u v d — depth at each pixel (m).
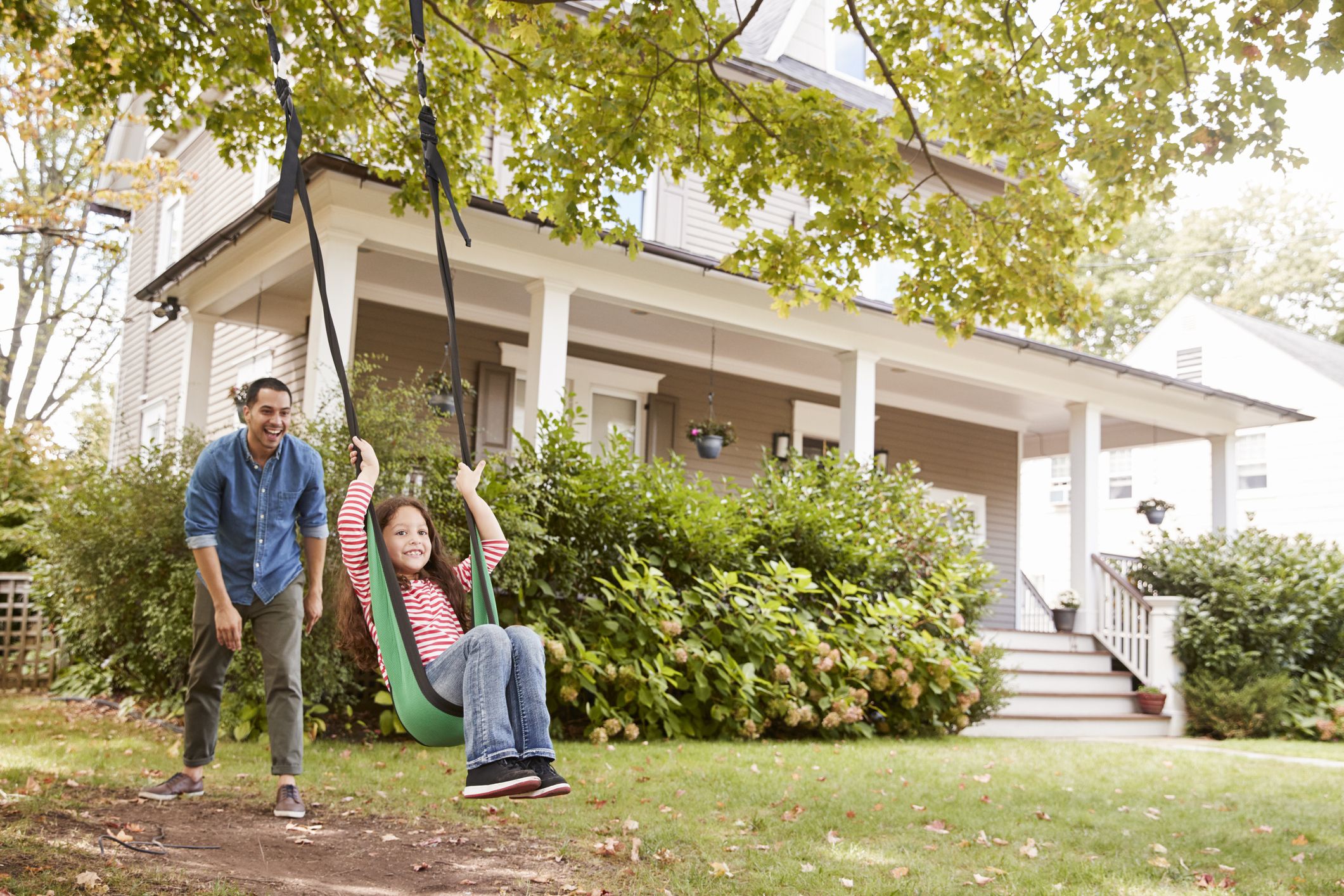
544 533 7.86
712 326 11.10
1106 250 6.66
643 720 7.97
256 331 13.18
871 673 9.07
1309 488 21.34
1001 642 12.54
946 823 4.93
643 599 8.18
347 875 3.50
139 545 7.27
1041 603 17.44
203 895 3.06
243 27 6.15
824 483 10.27
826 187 6.22
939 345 12.14
